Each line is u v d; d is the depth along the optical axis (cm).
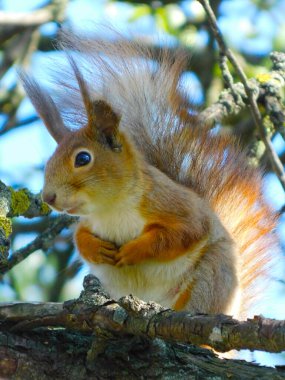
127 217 967
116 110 978
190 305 970
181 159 1138
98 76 1157
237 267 1015
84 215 951
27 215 1072
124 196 959
